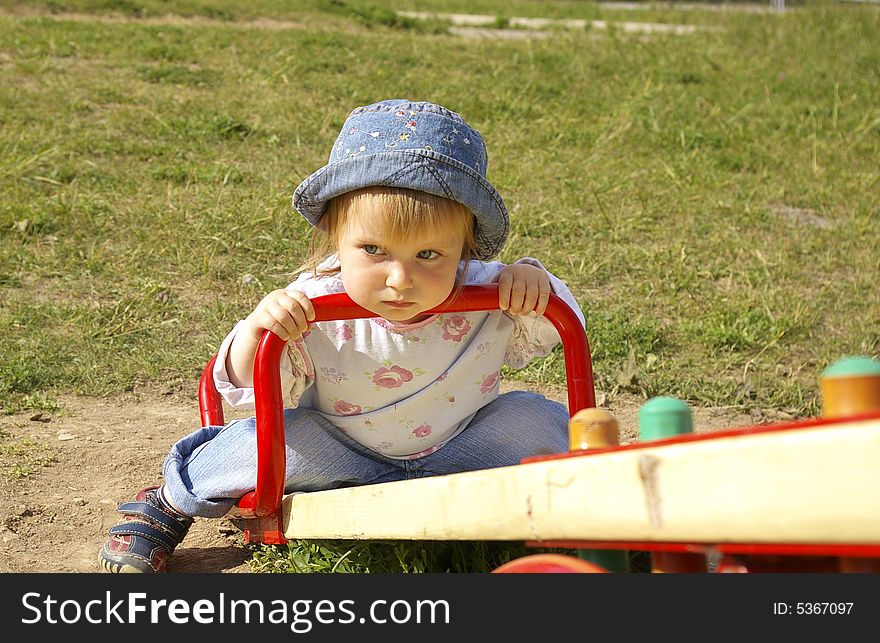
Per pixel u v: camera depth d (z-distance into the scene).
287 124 9.06
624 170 8.54
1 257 5.73
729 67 12.78
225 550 3.07
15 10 13.74
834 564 1.61
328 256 2.79
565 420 2.99
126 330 4.95
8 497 3.35
